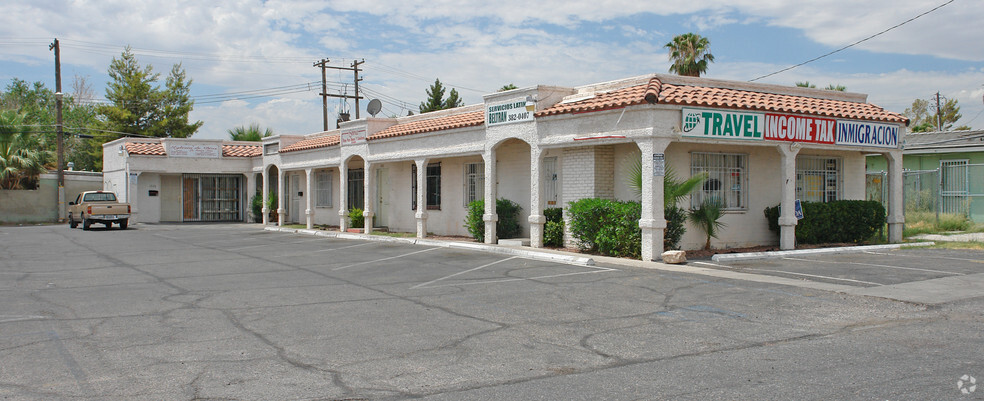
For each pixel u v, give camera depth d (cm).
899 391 562
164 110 5294
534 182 1764
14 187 3803
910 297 998
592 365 664
